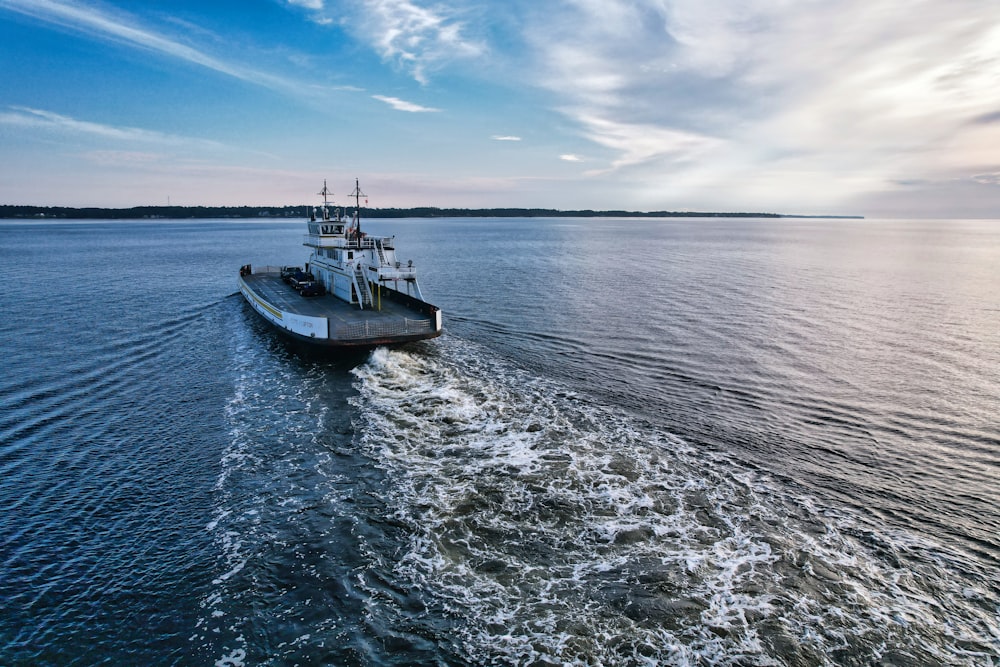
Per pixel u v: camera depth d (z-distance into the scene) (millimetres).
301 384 33719
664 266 102688
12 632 14672
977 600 15992
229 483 22125
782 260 116438
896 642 14391
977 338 45750
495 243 176500
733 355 40688
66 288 71750
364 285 48500
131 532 19016
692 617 15078
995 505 21031
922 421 28766
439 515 19797
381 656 13883
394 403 30484
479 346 42875
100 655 14008
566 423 28078
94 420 28328
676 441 26188
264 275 70000
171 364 38031
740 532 19047
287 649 14109
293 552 17844
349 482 22109
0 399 31125
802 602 15742
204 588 16297
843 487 22219
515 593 15992
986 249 159250
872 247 165250
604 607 15430
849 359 39750
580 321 52000
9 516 19828
